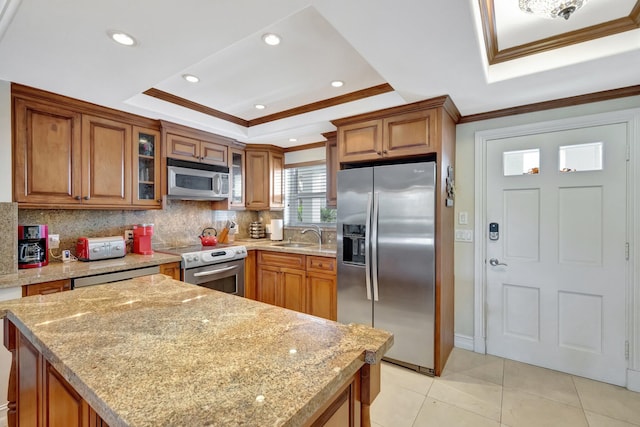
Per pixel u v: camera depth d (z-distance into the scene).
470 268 2.78
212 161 3.40
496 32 1.79
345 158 2.81
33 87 2.12
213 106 3.04
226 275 3.22
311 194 4.02
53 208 2.31
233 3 1.28
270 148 3.96
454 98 2.33
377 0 1.22
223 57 2.07
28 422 1.23
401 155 2.50
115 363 0.82
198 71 2.28
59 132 2.30
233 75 2.34
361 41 1.53
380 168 2.54
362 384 0.95
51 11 1.33
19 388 1.31
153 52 1.68
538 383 2.26
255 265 3.63
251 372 0.78
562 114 2.39
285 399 0.66
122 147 2.67
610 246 2.23
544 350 2.48
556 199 2.42
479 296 2.72
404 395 2.12
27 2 1.27
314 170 3.99
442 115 2.34
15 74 1.93
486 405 2.01
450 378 2.33
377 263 2.54
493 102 2.41
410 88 2.13
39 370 1.13
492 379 2.31
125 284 1.68
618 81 2.04
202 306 1.31
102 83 2.07
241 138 3.62
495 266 2.67
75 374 0.77
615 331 2.22
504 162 2.62
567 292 2.39
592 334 2.30
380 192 2.54
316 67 2.22
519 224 2.57
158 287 1.62
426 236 2.34
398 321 2.47
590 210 2.30
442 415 1.92
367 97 2.63
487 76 2.00
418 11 1.29
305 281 3.22
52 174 2.26
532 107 2.46
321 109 2.93
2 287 1.83
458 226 2.83
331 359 0.85
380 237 2.53
